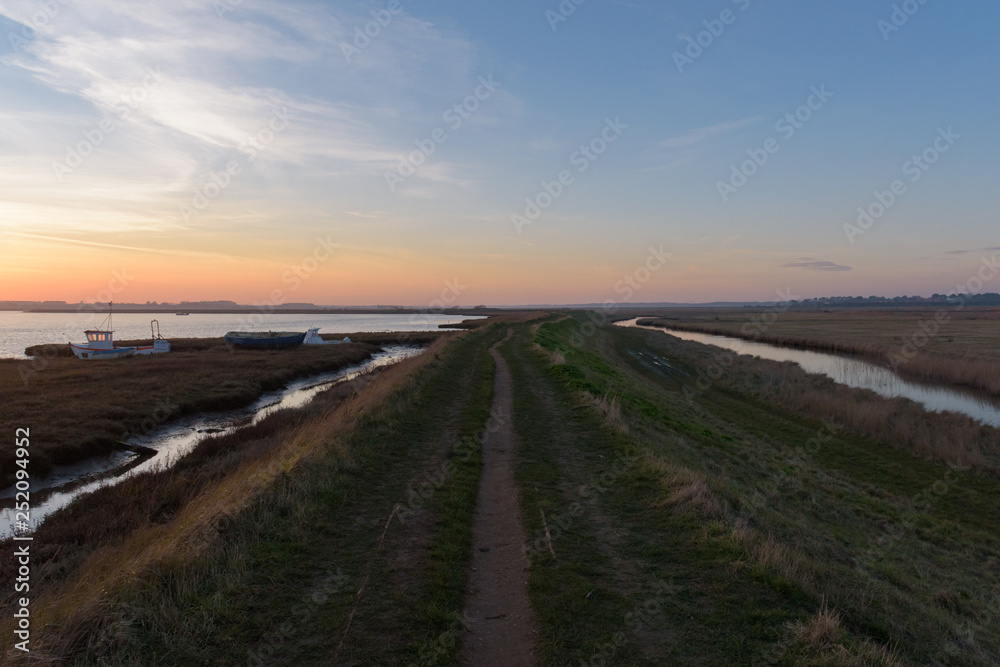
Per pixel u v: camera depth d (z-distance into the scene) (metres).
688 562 6.59
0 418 19.30
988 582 10.16
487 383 20.52
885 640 5.34
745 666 4.66
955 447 18.94
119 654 4.30
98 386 26.84
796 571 6.24
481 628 5.33
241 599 5.41
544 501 8.70
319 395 26.66
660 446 12.85
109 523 10.24
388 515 7.98
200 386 27.89
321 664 4.59
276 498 7.82
